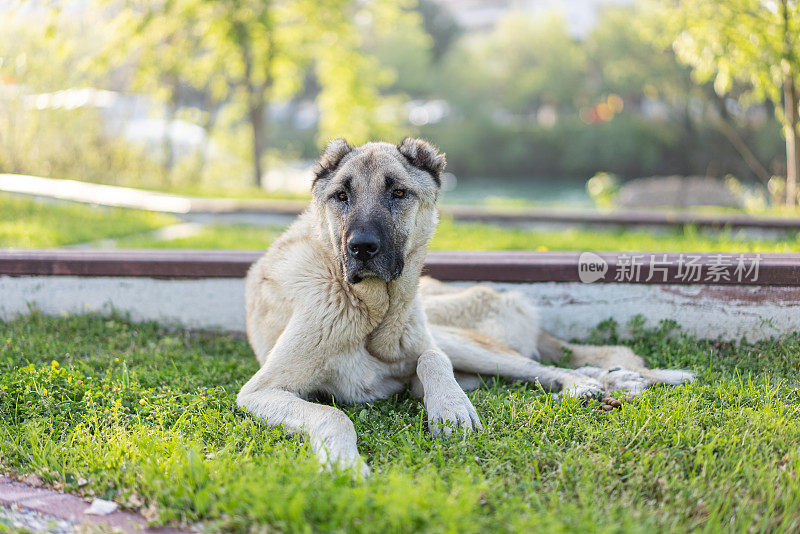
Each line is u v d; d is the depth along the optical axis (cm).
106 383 396
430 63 4962
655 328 498
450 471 291
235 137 2528
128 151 1831
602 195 1659
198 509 263
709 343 484
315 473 272
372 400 398
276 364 381
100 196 1176
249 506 254
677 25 1168
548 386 415
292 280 393
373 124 2503
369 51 4597
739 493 276
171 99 2009
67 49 1566
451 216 995
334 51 2184
